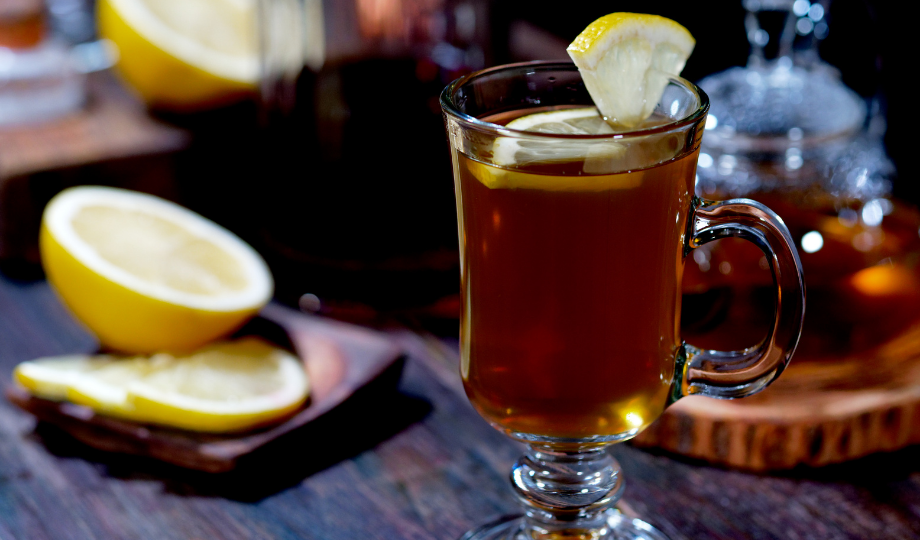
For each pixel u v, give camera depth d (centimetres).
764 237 47
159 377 57
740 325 56
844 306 56
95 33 86
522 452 55
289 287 64
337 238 63
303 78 63
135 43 71
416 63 64
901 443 53
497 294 47
